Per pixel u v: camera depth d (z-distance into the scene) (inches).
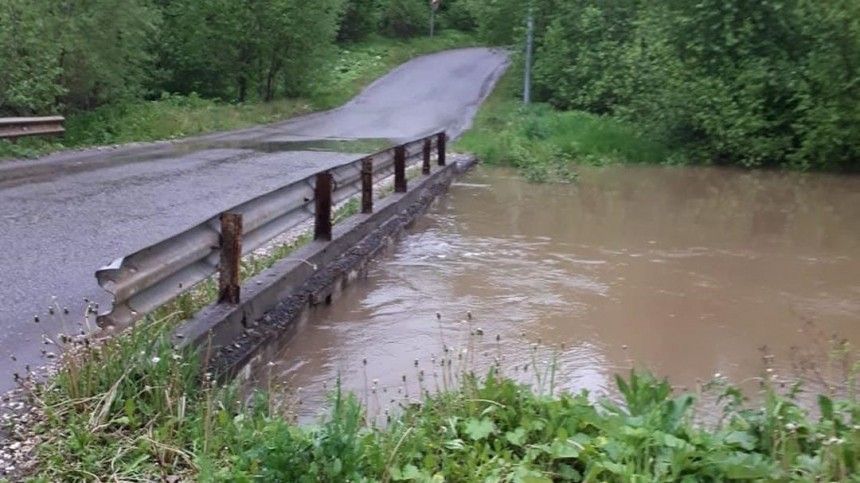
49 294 275.7
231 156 732.7
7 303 264.2
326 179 337.7
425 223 489.1
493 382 189.9
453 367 245.1
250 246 262.8
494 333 281.4
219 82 1507.1
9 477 156.3
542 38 1293.1
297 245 333.4
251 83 1520.7
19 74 799.1
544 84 1273.4
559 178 719.1
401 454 161.8
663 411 172.1
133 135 936.3
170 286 213.8
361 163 410.3
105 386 183.9
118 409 178.7
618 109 945.5
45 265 312.8
